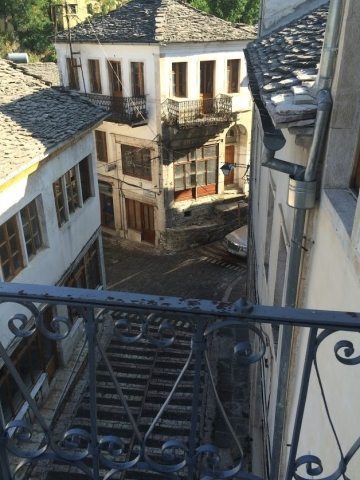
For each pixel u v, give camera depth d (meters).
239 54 18.22
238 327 1.81
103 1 32.88
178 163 18.50
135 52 16.91
